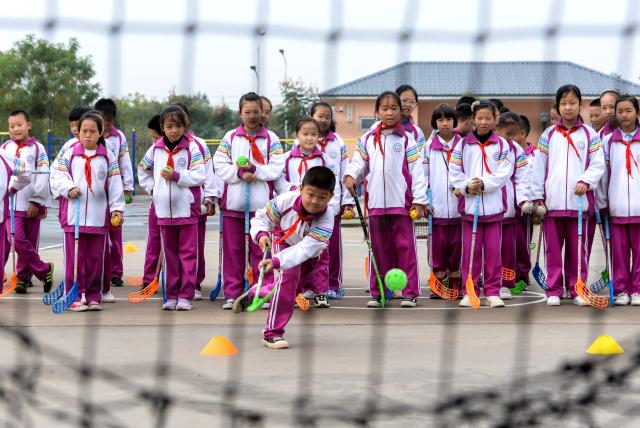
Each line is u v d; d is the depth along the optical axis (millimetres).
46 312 7676
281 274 6059
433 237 8961
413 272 8125
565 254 8469
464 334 6551
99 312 7691
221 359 5637
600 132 8680
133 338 6398
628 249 8219
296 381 4988
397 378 5051
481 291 9242
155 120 8906
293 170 8445
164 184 7777
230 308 7875
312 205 5930
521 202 8516
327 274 8148
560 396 4617
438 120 8953
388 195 8070
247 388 4820
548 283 8219
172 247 7875
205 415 4273
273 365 5445
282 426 4105
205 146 8328
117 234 9578
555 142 8227
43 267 9078
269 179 7988
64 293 7816
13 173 8531
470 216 8227
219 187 8422
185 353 5836
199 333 6629
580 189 8023
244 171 7891
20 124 9156
